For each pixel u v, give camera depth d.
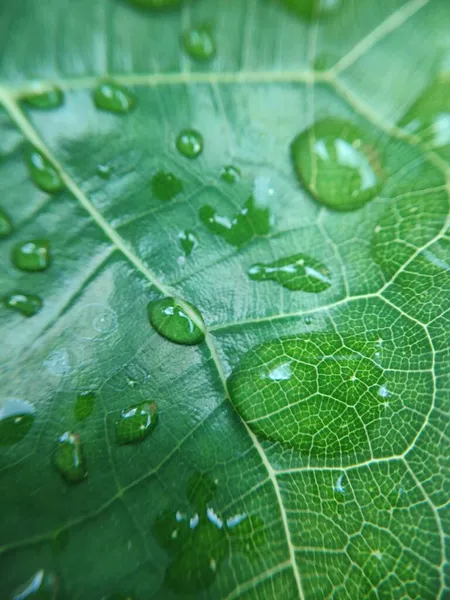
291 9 0.06
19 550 0.05
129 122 0.06
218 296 0.06
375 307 0.06
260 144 0.06
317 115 0.06
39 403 0.06
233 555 0.05
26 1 0.06
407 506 0.06
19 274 0.06
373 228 0.06
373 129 0.06
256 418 0.06
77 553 0.05
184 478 0.06
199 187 0.06
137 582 0.05
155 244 0.06
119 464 0.06
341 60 0.06
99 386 0.06
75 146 0.06
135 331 0.06
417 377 0.06
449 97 0.06
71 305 0.06
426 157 0.06
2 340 0.06
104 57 0.06
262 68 0.06
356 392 0.06
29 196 0.06
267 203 0.06
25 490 0.05
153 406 0.06
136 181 0.06
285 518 0.06
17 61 0.06
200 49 0.06
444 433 0.06
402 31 0.06
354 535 0.06
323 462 0.06
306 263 0.06
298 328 0.06
